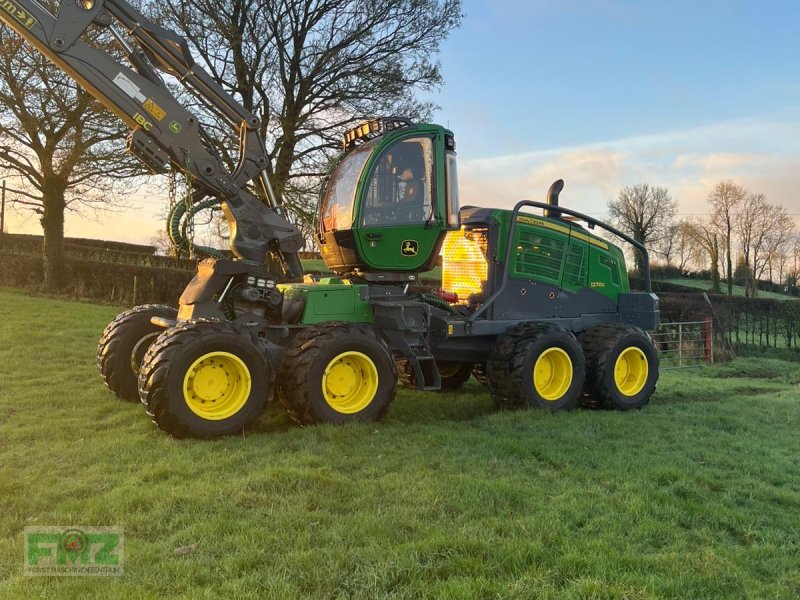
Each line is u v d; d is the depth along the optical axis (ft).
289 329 19.61
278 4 53.72
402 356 21.43
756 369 48.16
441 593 8.61
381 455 15.31
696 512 12.51
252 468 13.80
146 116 18.61
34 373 24.27
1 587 8.62
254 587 8.70
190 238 19.30
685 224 154.10
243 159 20.06
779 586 9.57
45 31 17.51
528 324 22.97
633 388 24.79
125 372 20.18
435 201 21.43
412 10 56.75
